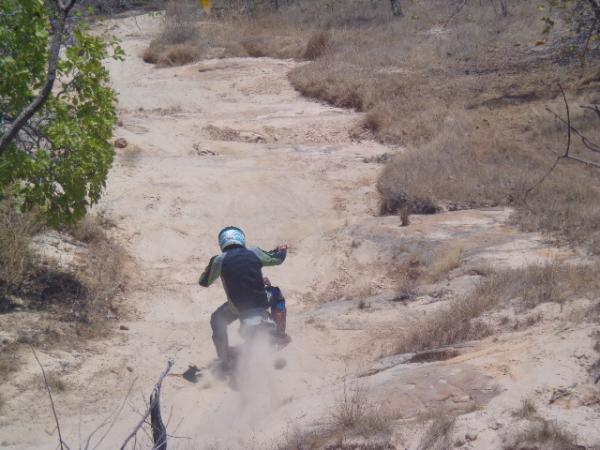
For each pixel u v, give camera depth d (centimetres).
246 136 1616
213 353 757
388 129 1620
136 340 775
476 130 1529
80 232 993
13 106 775
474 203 1184
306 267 1040
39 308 791
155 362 726
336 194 1272
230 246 693
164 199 1176
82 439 571
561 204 1107
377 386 555
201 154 1480
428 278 932
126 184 1216
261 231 1144
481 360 565
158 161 1348
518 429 450
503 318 689
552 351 547
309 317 848
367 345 739
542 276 776
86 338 755
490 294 762
